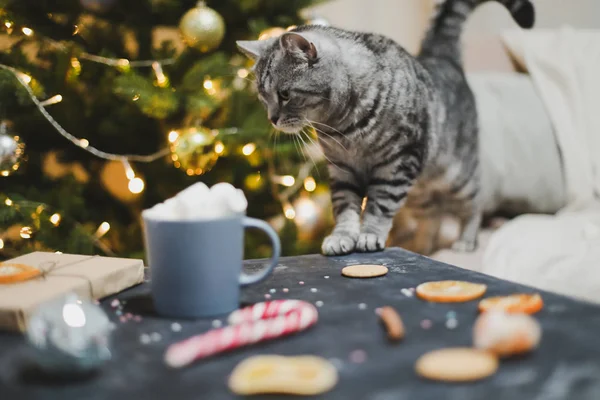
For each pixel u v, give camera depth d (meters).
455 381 0.48
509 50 2.00
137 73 1.54
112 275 0.71
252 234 1.68
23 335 0.59
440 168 1.58
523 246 1.39
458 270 0.79
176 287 0.63
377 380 0.49
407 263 0.85
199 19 1.41
